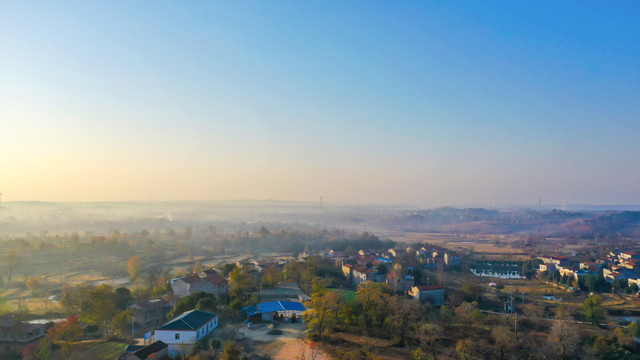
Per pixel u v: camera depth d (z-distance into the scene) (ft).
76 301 470.39
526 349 353.51
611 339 376.27
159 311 426.51
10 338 374.43
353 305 377.71
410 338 353.10
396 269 654.53
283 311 404.77
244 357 284.61
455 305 508.12
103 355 320.91
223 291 496.23
